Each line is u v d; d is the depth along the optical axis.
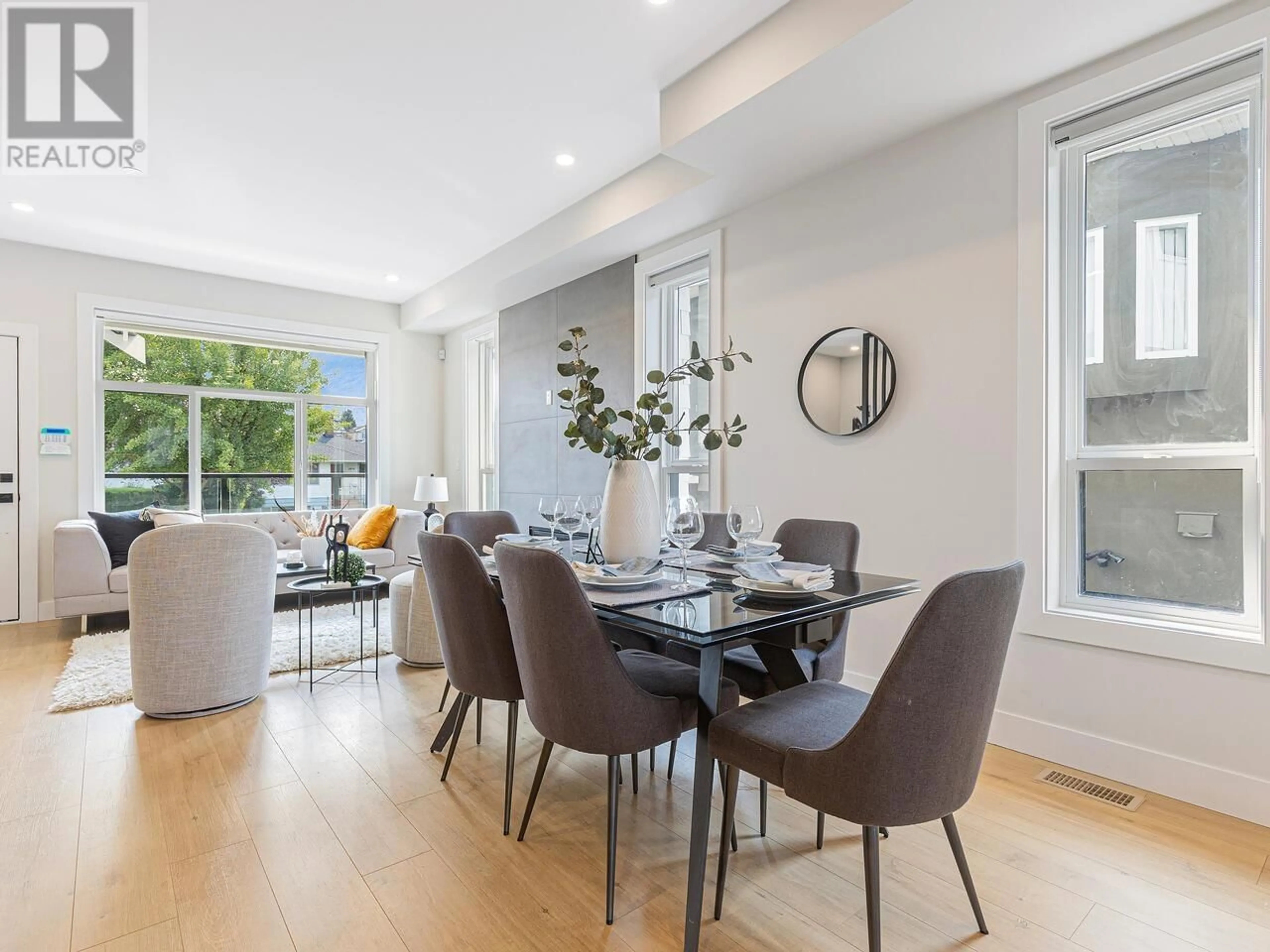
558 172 3.58
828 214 3.07
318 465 5.97
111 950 1.40
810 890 1.61
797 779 1.31
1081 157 2.36
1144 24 2.02
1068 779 2.20
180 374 5.30
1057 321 2.38
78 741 2.49
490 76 2.68
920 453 2.72
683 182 3.27
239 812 1.98
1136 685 2.14
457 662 2.03
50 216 4.09
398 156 3.37
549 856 1.75
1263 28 1.88
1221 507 2.07
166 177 3.56
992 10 1.95
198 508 5.35
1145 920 1.50
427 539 2.05
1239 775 1.93
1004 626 1.26
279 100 2.84
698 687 1.77
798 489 3.22
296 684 3.21
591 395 2.16
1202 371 2.11
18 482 4.47
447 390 6.59
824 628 1.65
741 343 3.49
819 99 2.44
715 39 2.47
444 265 5.16
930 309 2.69
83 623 4.20
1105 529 2.32
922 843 1.82
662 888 1.62
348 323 6.05
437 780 2.20
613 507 2.09
